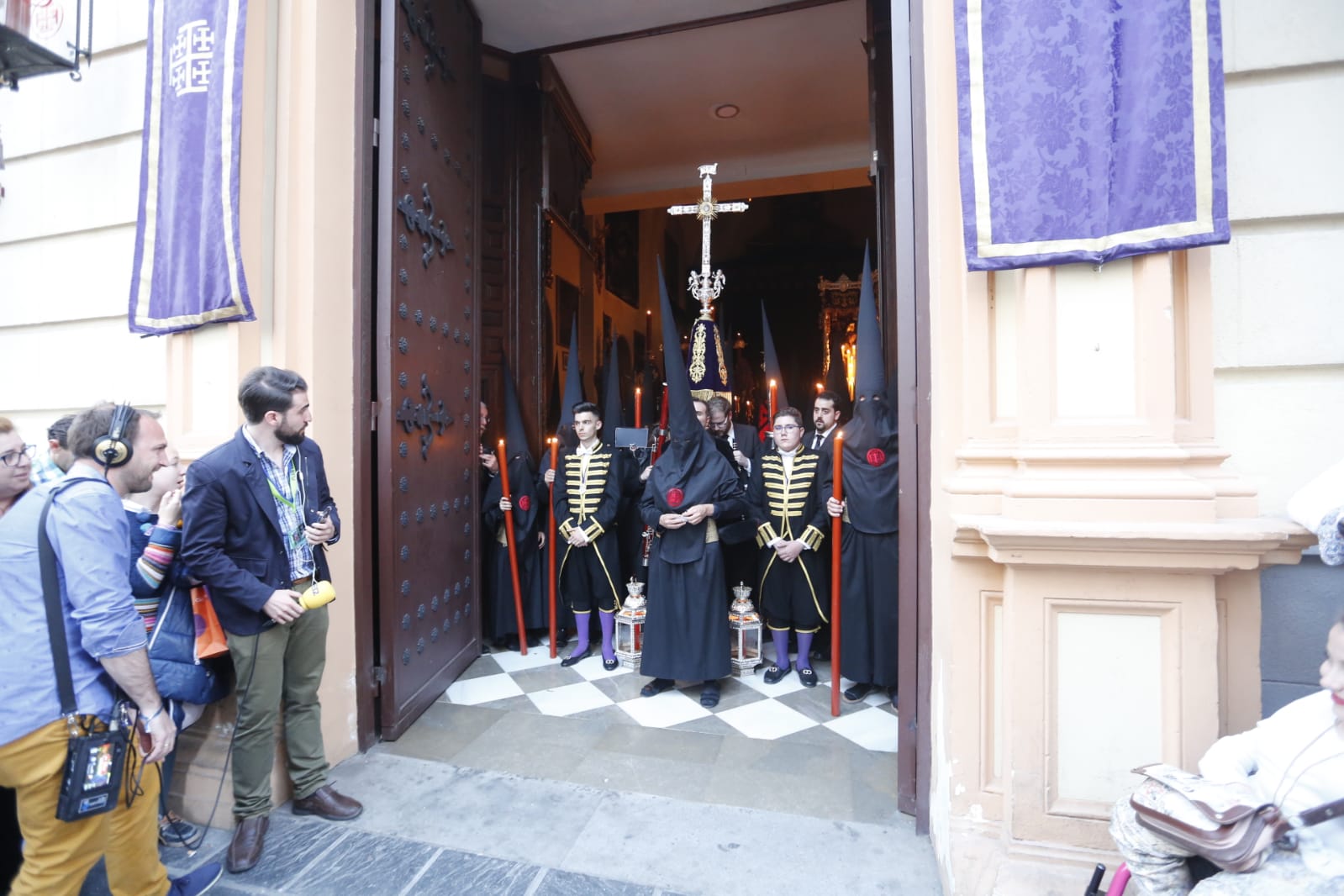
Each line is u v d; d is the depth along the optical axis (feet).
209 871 6.63
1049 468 5.63
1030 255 5.68
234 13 7.93
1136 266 5.59
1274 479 5.72
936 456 7.07
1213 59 5.27
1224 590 5.60
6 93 10.30
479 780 8.59
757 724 10.25
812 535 11.39
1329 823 4.10
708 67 17.80
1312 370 5.67
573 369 14.16
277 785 7.96
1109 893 4.80
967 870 5.83
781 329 47.70
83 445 5.33
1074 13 5.62
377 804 8.04
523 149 17.11
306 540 7.54
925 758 7.43
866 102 19.62
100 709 5.04
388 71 9.66
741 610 12.55
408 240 10.20
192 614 7.19
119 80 9.71
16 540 4.92
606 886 6.62
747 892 6.53
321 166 8.64
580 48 16.80
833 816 7.80
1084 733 5.59
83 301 9.93
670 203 26.22
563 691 11.54
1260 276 5.76
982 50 5.85
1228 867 4.08
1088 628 5.57
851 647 11.14
